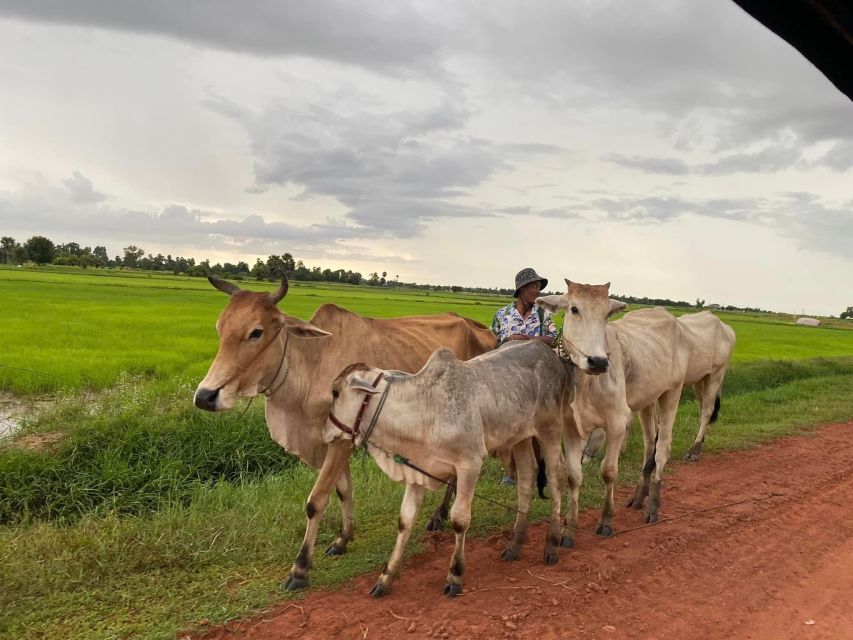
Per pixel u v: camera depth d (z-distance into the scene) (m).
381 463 4.83
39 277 58.97
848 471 8.27
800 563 5.39
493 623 4.31
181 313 28.91
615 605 4.61
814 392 14.89
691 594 4.80
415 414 4.70
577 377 5.73
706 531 6.09
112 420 7.99
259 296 5.05
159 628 4.22
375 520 6.30
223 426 8.30
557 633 4.20
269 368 5.11
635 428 10.55
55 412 8.95
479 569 5.23
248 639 4.16
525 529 5.49
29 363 14.20
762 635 4.23
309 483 7.21
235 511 6.21
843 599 4.76
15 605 4.45
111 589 4.73
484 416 4.84
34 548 5.24
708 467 8.45
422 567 5.27
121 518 6.50
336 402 4.86
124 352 16.44
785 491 7.37
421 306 43.69
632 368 6.28
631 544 5.75
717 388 9.01
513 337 6.66
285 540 5.69
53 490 6.81
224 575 5.02
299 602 4.64
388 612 4.48
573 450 5.78
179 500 6.84
